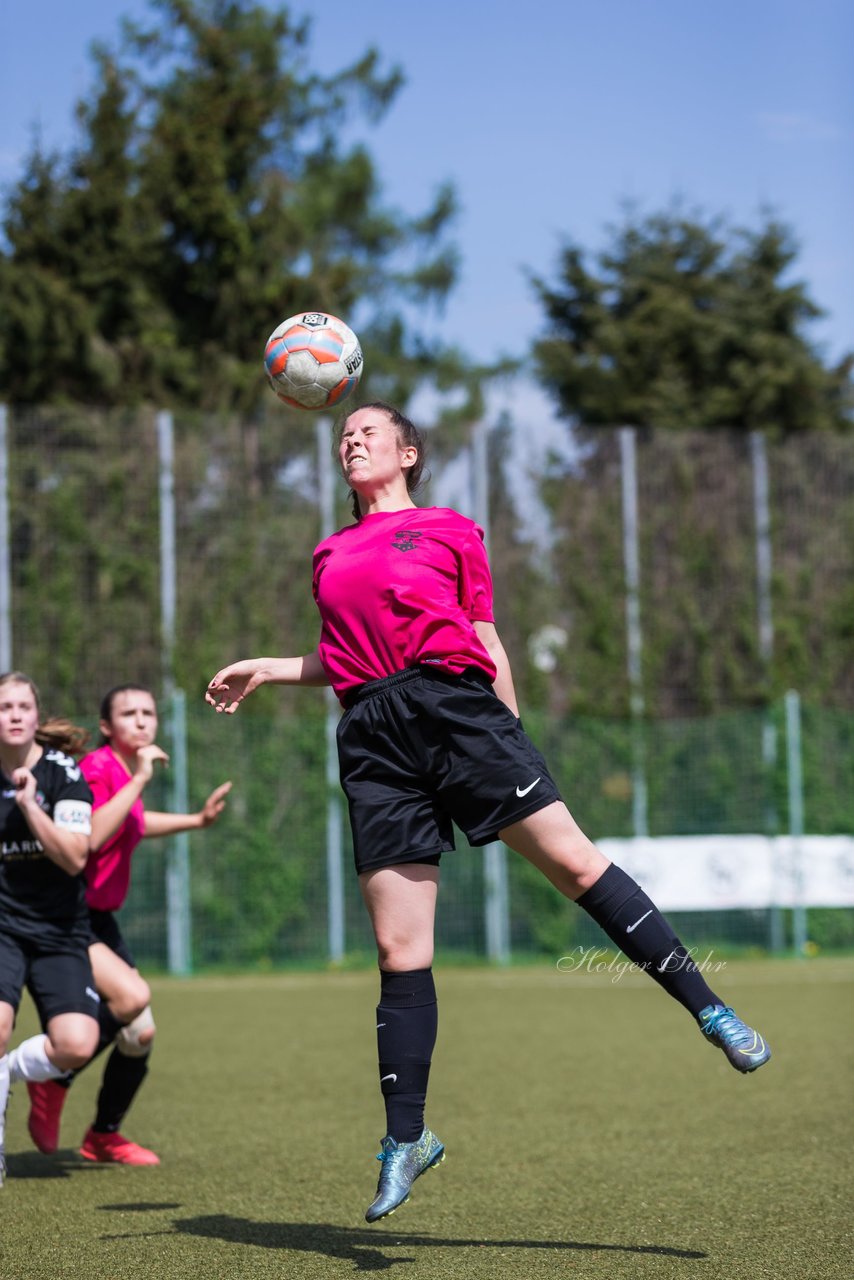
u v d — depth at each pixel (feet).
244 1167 23.06
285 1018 46.91
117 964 23.75
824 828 76.74
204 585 73.97
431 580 16.76
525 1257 16.55
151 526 73.56
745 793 76.38
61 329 96.12
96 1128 23.86
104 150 104.32
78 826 21.49
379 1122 27.32
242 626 74.23
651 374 127.44
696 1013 16.08
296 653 75.05
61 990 22.02
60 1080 23.47
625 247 135.74
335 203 131.85
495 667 16.98
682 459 81.76
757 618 82.12
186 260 105.19
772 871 72.54
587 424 128.06
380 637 16.72
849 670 83.10
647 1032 41.98
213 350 103.35
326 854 71.31
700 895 71.61
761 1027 41.75
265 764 70.85
